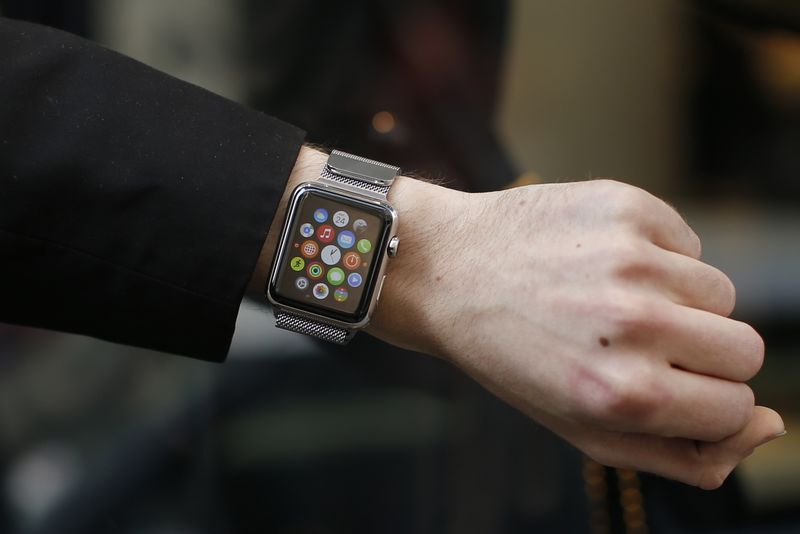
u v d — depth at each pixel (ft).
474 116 4.57
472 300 2.57
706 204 5.57
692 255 2.54
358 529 5.15
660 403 2.27
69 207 2.51
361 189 2.76
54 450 5.36
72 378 5.45
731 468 2.50
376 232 2.65
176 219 2.54
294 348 5.21
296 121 4.59
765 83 5.43
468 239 2.66
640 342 2.28
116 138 2.56
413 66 4.50
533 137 5.30
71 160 2.50
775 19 5.06
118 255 2.54
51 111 2.55
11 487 5.26
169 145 2.58
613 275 2.34
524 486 4.59
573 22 5.30
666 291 2.36
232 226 2.56
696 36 5.40
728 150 5.55
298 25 4.46
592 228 2.44
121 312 2.62
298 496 5.31
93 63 2.65
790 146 5.48
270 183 2.61
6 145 2.49
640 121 5.52
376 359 4.57
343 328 2.73
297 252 2.68
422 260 2.69
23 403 5.37
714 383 2.33
